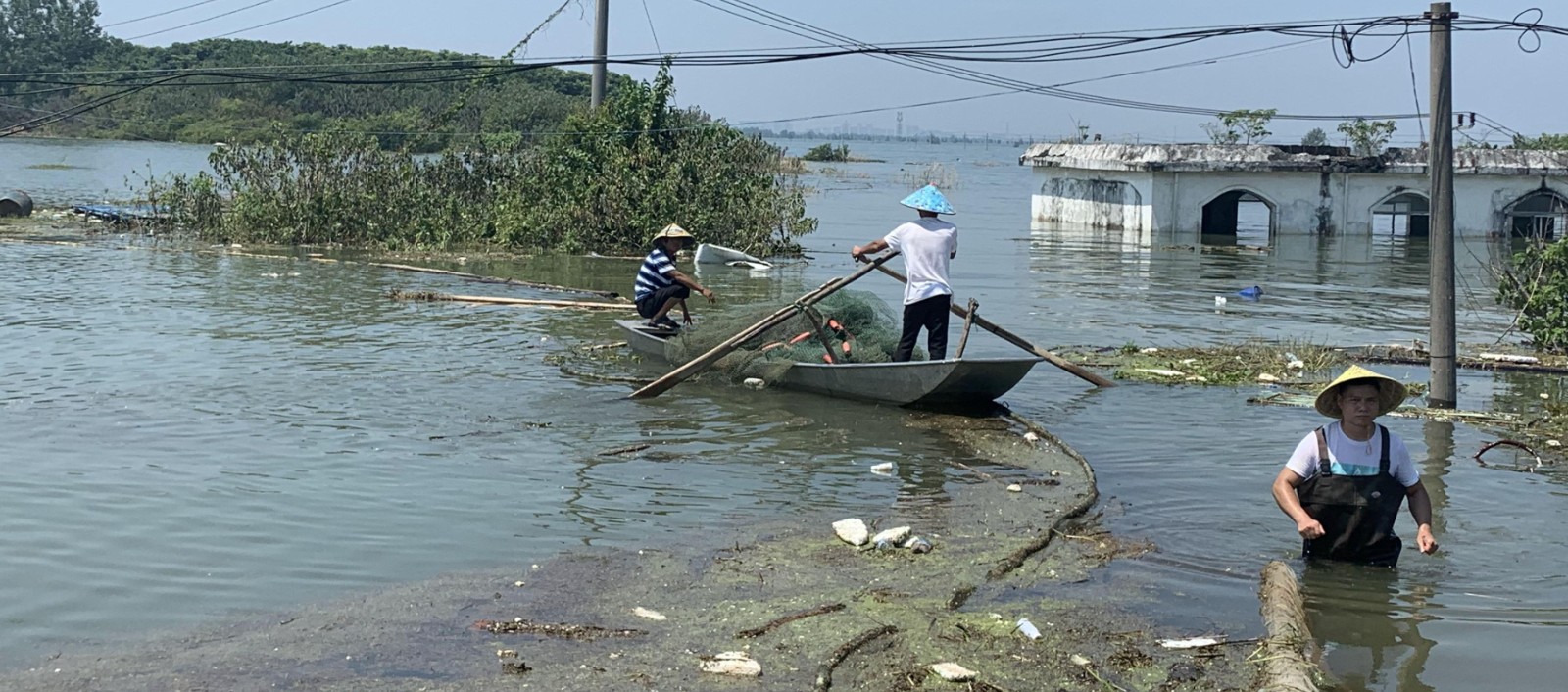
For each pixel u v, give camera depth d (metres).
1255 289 21.09
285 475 8.89
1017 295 20.86
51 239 26.09
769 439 10.27
